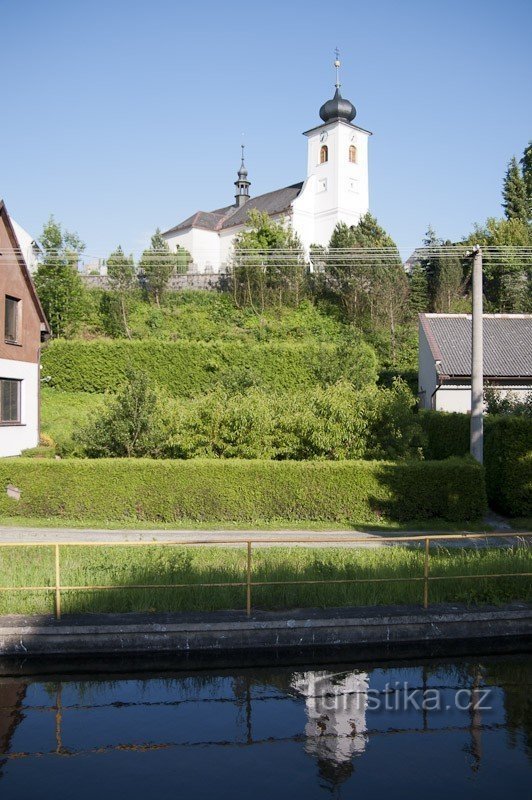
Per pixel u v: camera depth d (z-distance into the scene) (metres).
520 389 26.20
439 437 21.52
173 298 43.09
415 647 8.52
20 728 6.78
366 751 6.36
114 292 39.19
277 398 18.50
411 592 9.04
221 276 44.72
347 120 61.38
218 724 6.88
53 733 6.67
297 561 9.94
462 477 15.78
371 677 8.01
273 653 8.26
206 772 5.95
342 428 17.06
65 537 13.53
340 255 41.00
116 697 7.50
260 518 15.70
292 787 5.73
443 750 6.37
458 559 10.02
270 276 42.09
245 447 16.80
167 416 17.39
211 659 8.16
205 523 15.38
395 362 36.44
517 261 43.03
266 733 6.67
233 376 27.67
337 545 12.65
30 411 22.91
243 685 7.81
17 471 15.64
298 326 38.59
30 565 9.57
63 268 37.16
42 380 32.62
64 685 7.79
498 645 8.68
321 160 62.34
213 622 8.20
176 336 37.38
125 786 5.72
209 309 41.75
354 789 5.70
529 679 7.98
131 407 17.08
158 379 32.97
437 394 26.53
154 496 15.59
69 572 9.12
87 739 6.53
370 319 40.09
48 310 37.03
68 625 8.05
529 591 9.17
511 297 42.97
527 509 16.09
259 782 5.78
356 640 8.41
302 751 6.36
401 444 17.39
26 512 15.66
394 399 17.62
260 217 47.19
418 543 12.99
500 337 28.58
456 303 42.47
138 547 11.62
